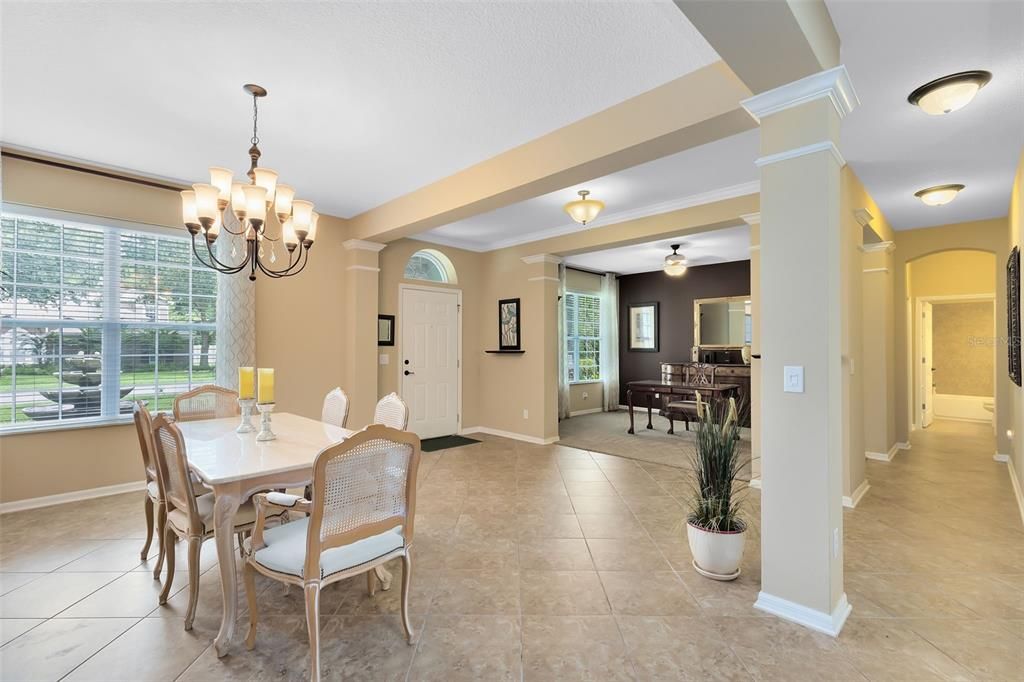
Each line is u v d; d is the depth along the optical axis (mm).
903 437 5500
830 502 1980
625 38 2113
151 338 3824
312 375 4707
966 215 4812
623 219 4930
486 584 2371
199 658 1818
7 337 3281
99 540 2857
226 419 3225
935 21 1954
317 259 4766
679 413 6449
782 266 2080
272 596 2277
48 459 3416
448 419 6219
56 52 2193
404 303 5793
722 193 4148
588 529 3074
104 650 1856
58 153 3355
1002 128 2898
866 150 3229
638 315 9008
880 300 4840
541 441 5754
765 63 1847
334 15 1962
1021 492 3523
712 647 1881
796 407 2045
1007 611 2127
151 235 3830
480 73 2383
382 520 1847
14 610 2129
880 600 2219
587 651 1859
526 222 5258
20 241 3311
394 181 3912
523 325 6047
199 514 2098
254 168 2689
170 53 2215
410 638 1905
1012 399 4359
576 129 2883
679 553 2723
